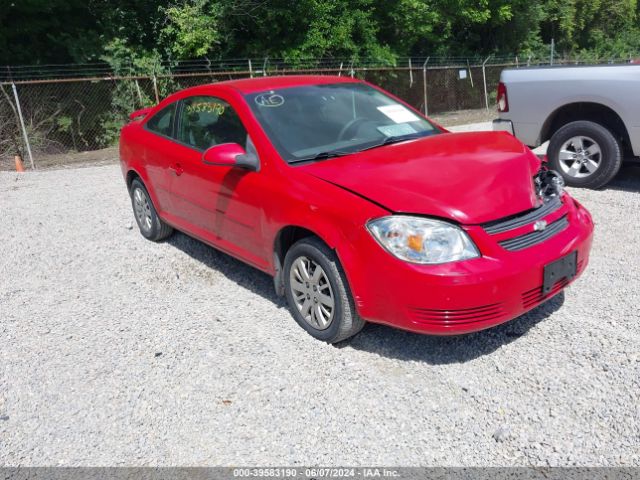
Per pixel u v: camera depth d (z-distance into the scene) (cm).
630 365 335
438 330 321
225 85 481
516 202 345
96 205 777
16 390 351
